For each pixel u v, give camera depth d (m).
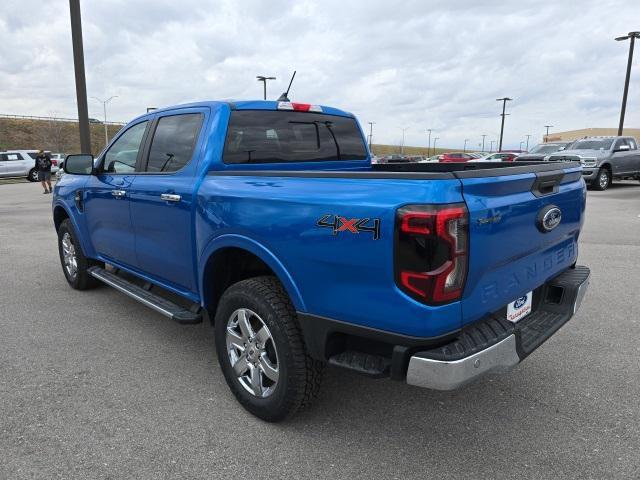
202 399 3.33
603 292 5.46
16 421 3.04
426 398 3.33
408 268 2.24
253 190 2.94
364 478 2.54
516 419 3.06
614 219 10.83
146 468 2.61
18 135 89.94
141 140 4.24
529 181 2.70
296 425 3.01
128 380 3.59
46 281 6.20
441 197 2.18
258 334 2.97
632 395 3.31
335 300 2.52
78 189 5.13
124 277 5.18
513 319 2.87
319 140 4.25
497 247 2.47
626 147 18.67
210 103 3.68
